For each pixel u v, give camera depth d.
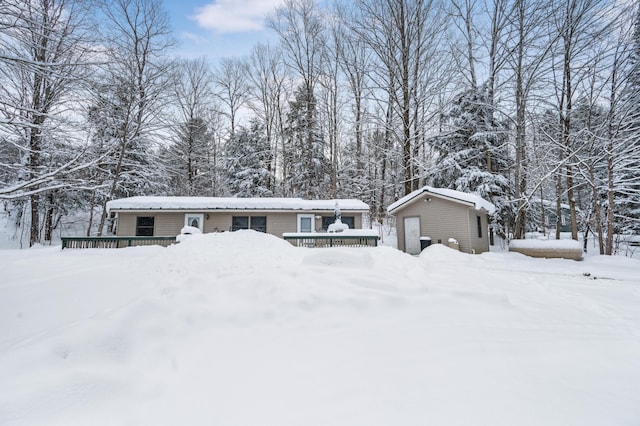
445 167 16.36
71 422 1.71
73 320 3.15
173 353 2.51
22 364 2.18
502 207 15.55
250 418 1.74
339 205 14.12
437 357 2.39
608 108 9.80
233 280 3.90
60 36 5.50
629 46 8.95
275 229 14.11
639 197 12.41
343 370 2.22
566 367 2.28
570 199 11.48
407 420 1.67
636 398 1.91
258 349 2.57
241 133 24.23
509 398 1.88
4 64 5.04
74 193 16.27
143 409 1.84
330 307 3.32
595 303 4.16
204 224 13.61
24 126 5.64
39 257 5.84
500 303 3.63
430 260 8.89
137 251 7.30
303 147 23.05
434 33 15.84
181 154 21.06
